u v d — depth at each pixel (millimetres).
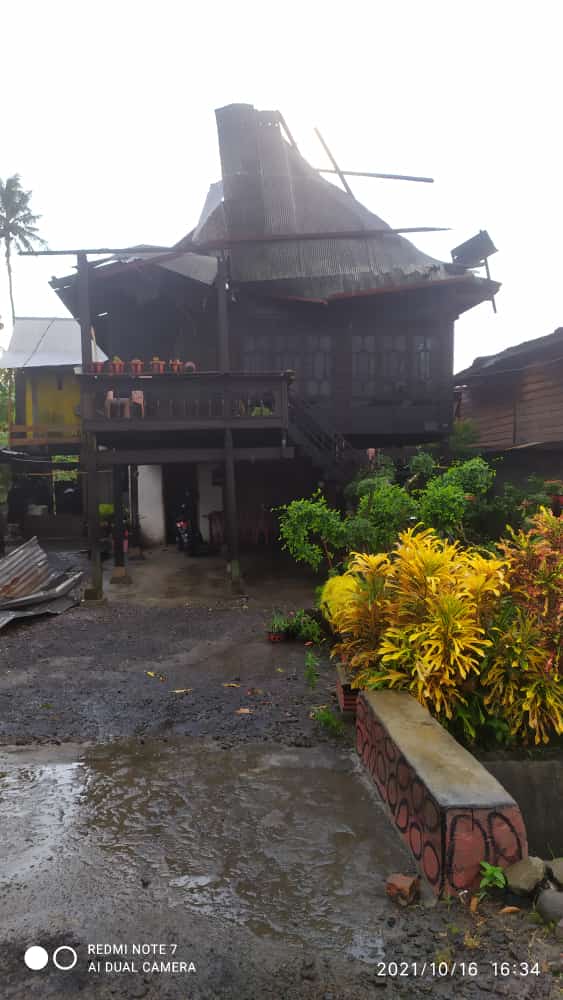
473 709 4570
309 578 13016
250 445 14953
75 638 8742
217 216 15688
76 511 24406
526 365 15055
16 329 23062
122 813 3965
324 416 14727
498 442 16719
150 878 3238
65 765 4734
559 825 4375
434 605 4613
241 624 9484
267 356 14688
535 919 2816
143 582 12875
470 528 10234
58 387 21219
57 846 3562
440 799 3045
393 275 14500
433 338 14984
